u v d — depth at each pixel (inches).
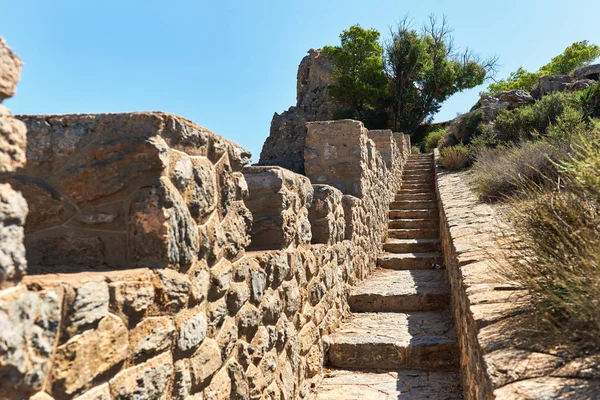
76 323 51.8
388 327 187.8
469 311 100.3
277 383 113.2
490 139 411.2
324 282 168.6
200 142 79.4
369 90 929.5
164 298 66.5
